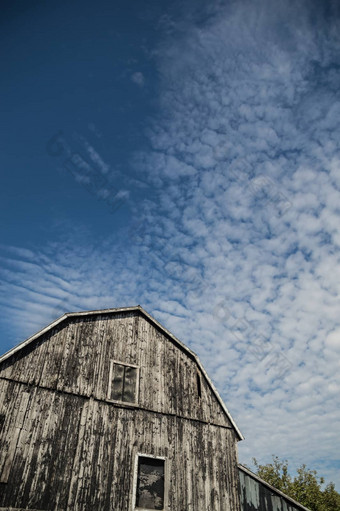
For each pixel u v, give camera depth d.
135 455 12.16
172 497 12.14
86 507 10.57
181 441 13.41
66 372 12.40
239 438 15.06
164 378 14.46
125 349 14.16
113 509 10.94
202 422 14.38
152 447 12.65
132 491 11.52
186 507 12.22
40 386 11.68
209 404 15.06
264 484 13.82
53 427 11.24
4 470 9.98
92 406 12.27
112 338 14.13
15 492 9.85
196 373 15.56
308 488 25.48
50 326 12.81
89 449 11.48
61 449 11.03
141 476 12.05
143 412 13.17
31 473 10.29
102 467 11.40
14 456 10.28
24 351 11.99
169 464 12.67
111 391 12.93
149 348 14.84
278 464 28.19
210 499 12.83
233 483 13.68
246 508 13.34
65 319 13.39
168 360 15.05
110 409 12.56
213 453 13.90
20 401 11.13
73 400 12.02
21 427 10.76
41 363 12.10
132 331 14.83
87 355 13.17
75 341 13.21
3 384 11.13
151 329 15.46
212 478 13.30
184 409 14.20
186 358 15.70
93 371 12.95
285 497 13.41
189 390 14.86
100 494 10.97
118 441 12.10
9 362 11.56
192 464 13.16
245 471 14.17
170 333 15.73
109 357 13.60
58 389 11.94
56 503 10.23
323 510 24.36
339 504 25.70
